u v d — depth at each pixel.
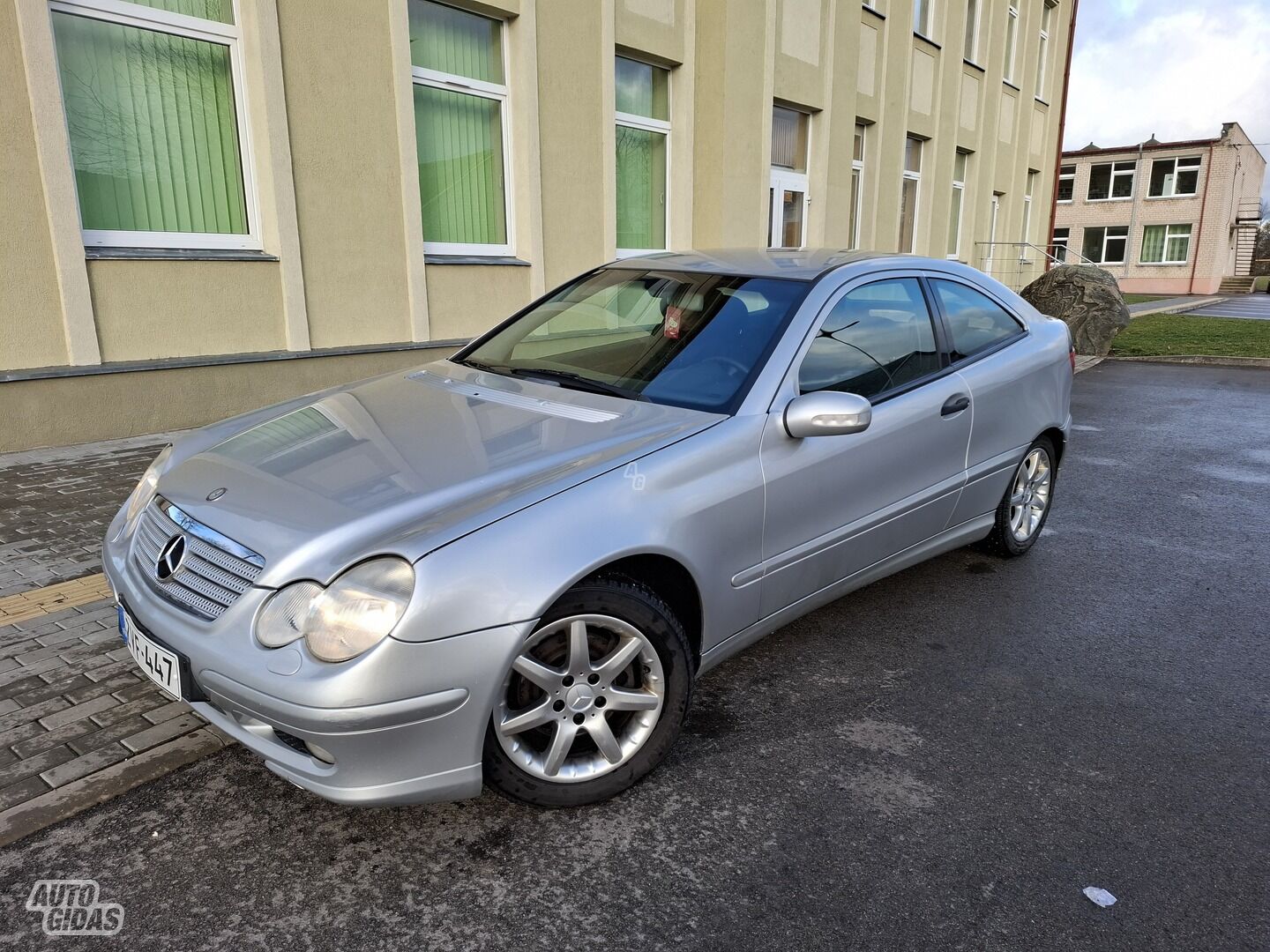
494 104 8.32
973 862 2.27
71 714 2.82
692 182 10.58
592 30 8.79
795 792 2.55
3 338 5.43
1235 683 3.27
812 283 3.29
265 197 6.61
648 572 2.56
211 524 2.31
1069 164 44.78
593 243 9.32
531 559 2.18
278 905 2.08
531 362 3.50
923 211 16.25
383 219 7.31
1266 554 4.68
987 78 17.58
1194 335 18.20
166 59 6.13
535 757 2.36
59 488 4.98
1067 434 4.53
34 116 5.34
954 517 3.82
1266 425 8.48
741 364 2.99
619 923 2.05
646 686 2.50
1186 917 2.10
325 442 2.70
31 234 5.45
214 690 2.11
